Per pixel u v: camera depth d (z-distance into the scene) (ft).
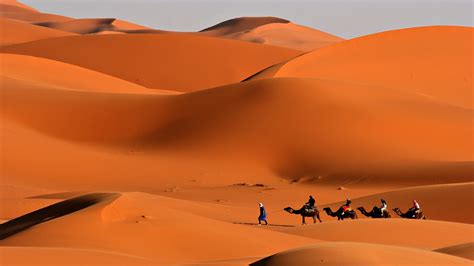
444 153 354.33
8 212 232.53
